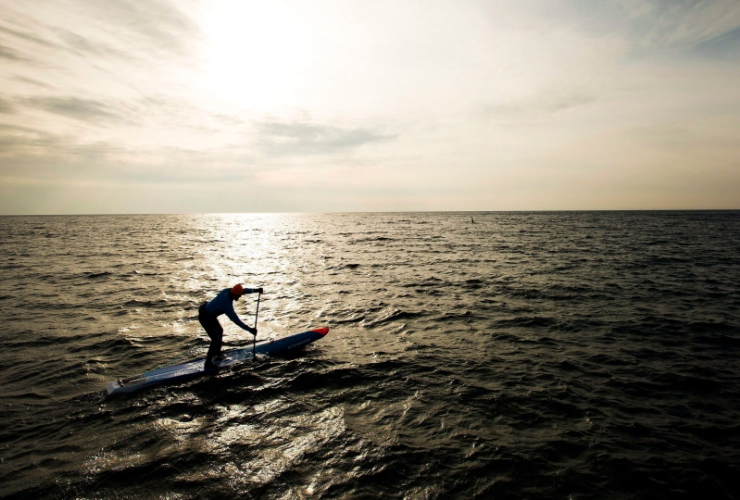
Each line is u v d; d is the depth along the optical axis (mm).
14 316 10500
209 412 5523
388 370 7012
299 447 4648
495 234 48312
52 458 4402
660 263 20922
